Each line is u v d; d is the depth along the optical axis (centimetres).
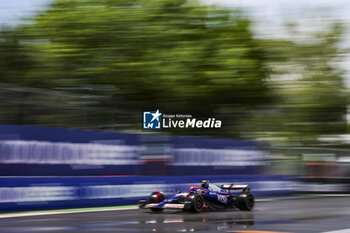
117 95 4753
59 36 4903
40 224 1927
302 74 5734
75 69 4778
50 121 3083
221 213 2603
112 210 2756
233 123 4875
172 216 2370
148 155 3312
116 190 3034
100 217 2294
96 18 4809
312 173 4869
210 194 2692
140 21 4869
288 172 4600
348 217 2347
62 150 2825
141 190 3183
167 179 3347
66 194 2780
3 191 2500
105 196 2975
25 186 2592
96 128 3259
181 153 3547
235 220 2148
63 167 2825
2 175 2553
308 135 5647
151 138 3341
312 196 4453
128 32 4825
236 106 5016
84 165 2928
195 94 4753
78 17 4844
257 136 5056
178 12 4997
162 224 1942
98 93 4753
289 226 1870
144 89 4794
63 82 4772
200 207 2584
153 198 2653
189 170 3597
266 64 5453
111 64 4731
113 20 4828
